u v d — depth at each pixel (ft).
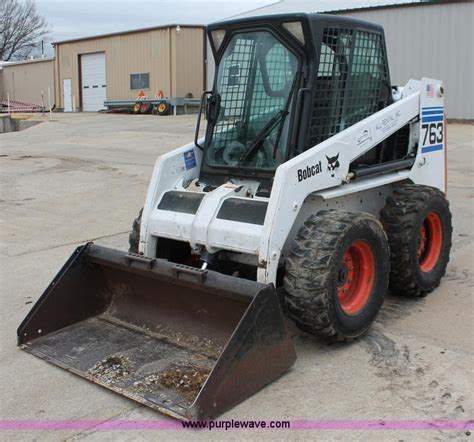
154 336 13.69
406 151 17.16
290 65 13.79
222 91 15.12
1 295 17.83
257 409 11.05
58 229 25.71
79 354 13.16
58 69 114.01
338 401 11.28
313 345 13.64
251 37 14.34
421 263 16.63
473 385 11.73
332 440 10.11
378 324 14.79
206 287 12.15
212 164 15.23
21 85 133.08
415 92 16.87
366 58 15.40
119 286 14.69
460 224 24.64
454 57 59.82
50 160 44.60
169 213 14.17
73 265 14.40
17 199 31.45
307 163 12.92
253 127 14.47
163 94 92.32
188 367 12.29
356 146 14.39
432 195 16.01
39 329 13.97
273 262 12.36
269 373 11.71
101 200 30.83
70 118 87.20
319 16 13.51
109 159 44.47
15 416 11.21
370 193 16.11
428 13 60.64
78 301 14.58
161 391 11.46
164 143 53.88
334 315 12.47
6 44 190.29
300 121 13.65
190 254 15.47
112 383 11.89
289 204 12.57
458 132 52.85
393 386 11.77
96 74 106.11
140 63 95.91
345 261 13.25
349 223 12.74
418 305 16.05
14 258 21.71
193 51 91.20
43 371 12.85
